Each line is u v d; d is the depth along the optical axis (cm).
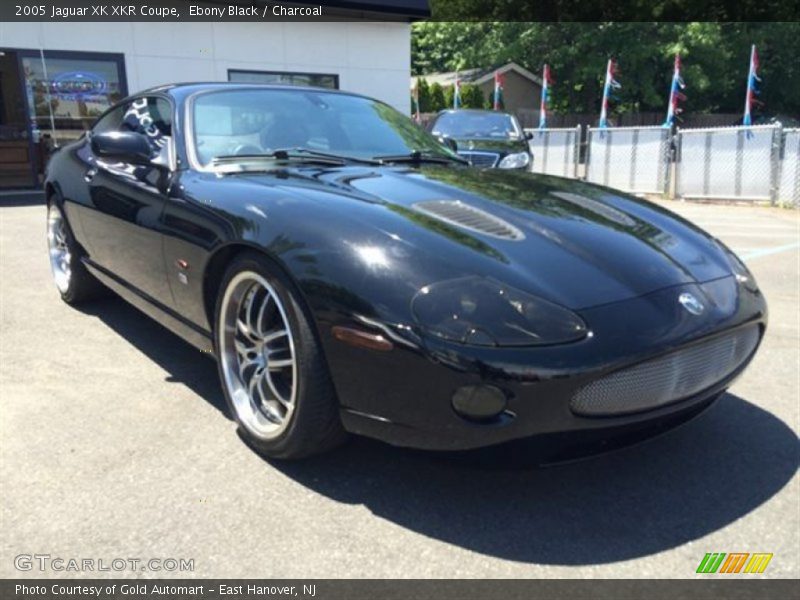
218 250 265
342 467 257
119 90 1209
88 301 463
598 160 1481
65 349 378
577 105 3491
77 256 430
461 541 215
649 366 212
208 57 1270
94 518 224
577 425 208
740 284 261
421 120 2552
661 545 214
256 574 199
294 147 333
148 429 285
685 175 1300
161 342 392
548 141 1616
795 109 3469
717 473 255
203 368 353
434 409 205
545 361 199
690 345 219
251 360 269
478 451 213
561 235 246
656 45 3150
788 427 293
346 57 1404
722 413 307
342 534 218
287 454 248
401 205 252
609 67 2245
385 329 207
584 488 245
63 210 426
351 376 219
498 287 209
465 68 3788
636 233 264
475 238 231
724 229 868
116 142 322
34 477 247
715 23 3141
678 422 245
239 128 335
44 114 1165
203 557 206
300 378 232
